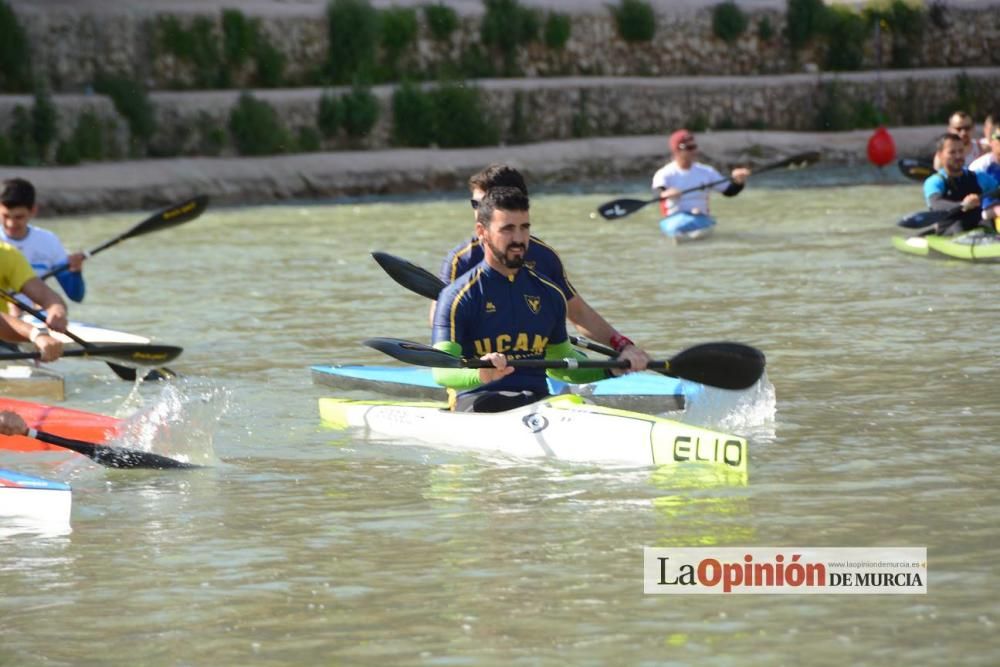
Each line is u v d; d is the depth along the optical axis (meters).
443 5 102.38
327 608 17.11
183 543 19.92
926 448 24.22
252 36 93.94
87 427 25.58
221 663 15.44
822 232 60.38
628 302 41.69
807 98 113.25
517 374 26.00
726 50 115.06
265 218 73.31
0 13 84.81
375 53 99.31
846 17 120.25
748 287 44.22
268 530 20.48
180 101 88.00
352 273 50.03
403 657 15.50
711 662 15.12
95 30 88.25
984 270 46.53
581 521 20.42
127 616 16.97
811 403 28.05
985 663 14.88
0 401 26.66
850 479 22.30
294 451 25.39
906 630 15.88
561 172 96.69
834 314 38.59
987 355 32.28
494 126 98.56
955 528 19.56
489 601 17.20
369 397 30.58
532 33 105.31
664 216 59.56
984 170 51.38
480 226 24.52
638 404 28.05
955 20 125.44
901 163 57.00
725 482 22.33
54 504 21.17
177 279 49.12
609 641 15.80
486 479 23.03
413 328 38.09
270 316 40.59
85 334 35.50
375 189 89.25
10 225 34.44
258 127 89.44
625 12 109.44
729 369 24.84
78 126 83.25
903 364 31.58
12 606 17.38
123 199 79.38
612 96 104.94
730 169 102.88
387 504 21.73
